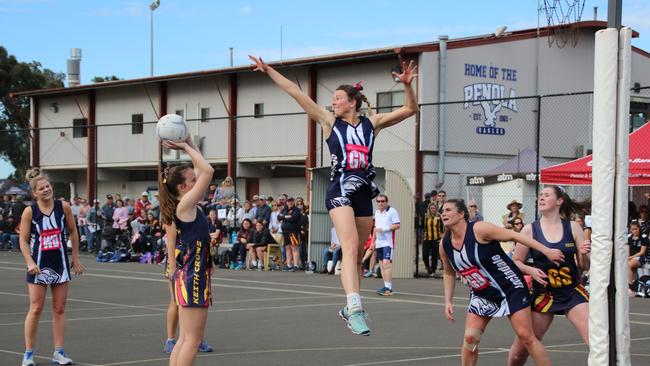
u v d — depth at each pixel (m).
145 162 38.84
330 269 23.16
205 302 7.18
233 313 14.60
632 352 10.52
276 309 15.20
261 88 35.12
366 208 7.14
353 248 6.85
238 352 10.55
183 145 7.19
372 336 11.97
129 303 16.19
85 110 41.34
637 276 17.53
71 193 43.25
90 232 31.39
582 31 33.66
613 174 6.43
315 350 10.71
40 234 9.66
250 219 25.75
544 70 32.75
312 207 23.55
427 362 9.81
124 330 12.54
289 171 35.81
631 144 17.30
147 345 11.12
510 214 20.05
